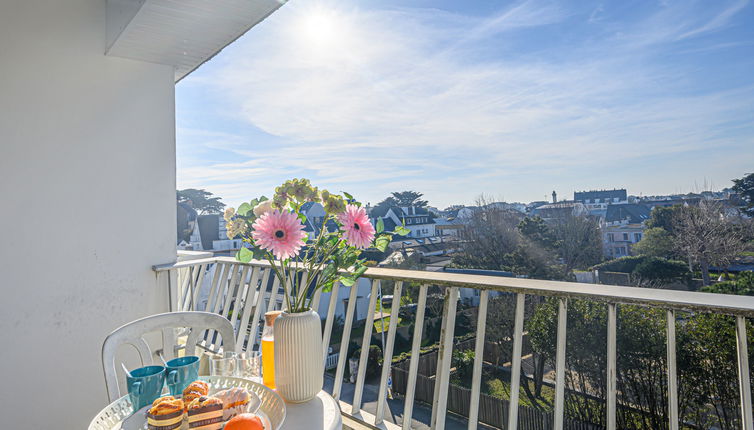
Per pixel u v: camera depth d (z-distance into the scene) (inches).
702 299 37.4
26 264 89.1
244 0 80.5
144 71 107.3
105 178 100.3
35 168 90.5
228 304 103.2
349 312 68.6
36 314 90.2
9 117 87.4
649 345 152.1
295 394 39.8
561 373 45.3
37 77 90.9
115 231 101.5
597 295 42.4
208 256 126.2
